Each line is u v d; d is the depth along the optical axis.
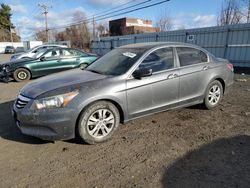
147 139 3.96
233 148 3.60
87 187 2.77
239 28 13.43
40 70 10.30
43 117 3.40
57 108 3.42
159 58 4.39
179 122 4.66
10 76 10.05
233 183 2.78
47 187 2.79
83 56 10.97
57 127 3.43
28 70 10.16
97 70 4.47
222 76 5.28
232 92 7.23
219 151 3.52
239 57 13.67
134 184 2.80
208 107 5.24
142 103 4.10
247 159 3.29
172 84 4.41
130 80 3.96
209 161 3.25
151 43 4.77
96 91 3.63
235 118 4.84
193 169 3.08
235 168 3.08
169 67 4.46
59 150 3.63
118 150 3.61
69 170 3.12
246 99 6.32
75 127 3.58
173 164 3.20
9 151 3.62
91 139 3.71
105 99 3.73
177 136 4.05
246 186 2.73
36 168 3.17
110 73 4.15
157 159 3.33
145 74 3.93
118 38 23.64
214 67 5.13
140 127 4.44
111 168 3.14
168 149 3.61
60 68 10.53
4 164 3.27
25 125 3.56
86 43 53.72
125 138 4.00
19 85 9.34
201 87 4.93
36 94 3.54
